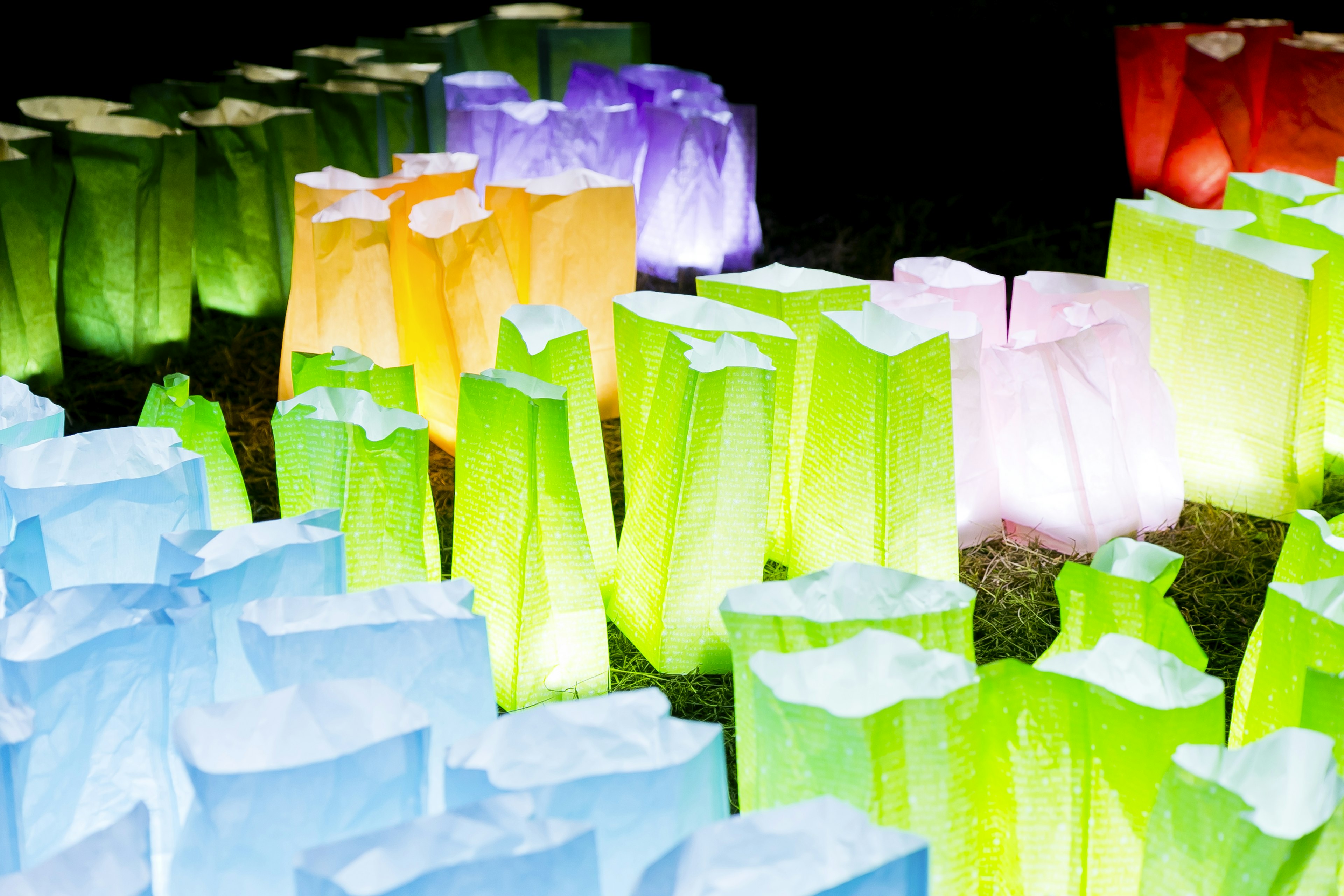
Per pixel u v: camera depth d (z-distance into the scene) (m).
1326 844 2.39
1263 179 3.31
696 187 3.72
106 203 3.38
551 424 2.69
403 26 6.77
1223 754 2.41
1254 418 3.06
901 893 2.33
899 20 6.36
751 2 6.66
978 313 3.07
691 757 2.39
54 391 3.34
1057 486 2.97
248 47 6.66
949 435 2.83
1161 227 3.12
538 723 2.41
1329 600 2.57
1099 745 2.46
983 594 2.92
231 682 2.57
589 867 2.33
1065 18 6.00
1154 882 2.43
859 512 2.81
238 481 2.83
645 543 2.79
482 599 2.73
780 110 6.00
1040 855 2.49
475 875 2.30
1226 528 3.04
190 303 3.52
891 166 5.28
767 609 2.52
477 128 3.63
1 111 5.23
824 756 2.42
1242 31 3.98
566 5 6.51
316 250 3.16
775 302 2.91
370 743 2.38
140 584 2.51
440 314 3.14
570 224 3.22
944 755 2.43
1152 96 4.07
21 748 2.40
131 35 6.55
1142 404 3.01
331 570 2.60
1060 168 5.18
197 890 2.38
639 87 3.95
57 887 2.32
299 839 2.37
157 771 2.49
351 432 2.70
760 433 2.73
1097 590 2.59
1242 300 3.05
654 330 2.85
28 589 2.54
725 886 2.34
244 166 3.55
